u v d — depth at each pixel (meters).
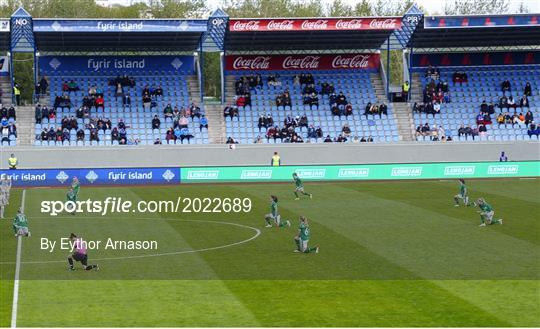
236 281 33.03
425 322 27.27
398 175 76.19
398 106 86.19
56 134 77.94
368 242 41.81
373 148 78.38
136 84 86.00
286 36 83.81
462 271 34.78
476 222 48.22
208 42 86.31
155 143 79.31
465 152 79.44
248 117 83.62
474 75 89.62
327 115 84.56
